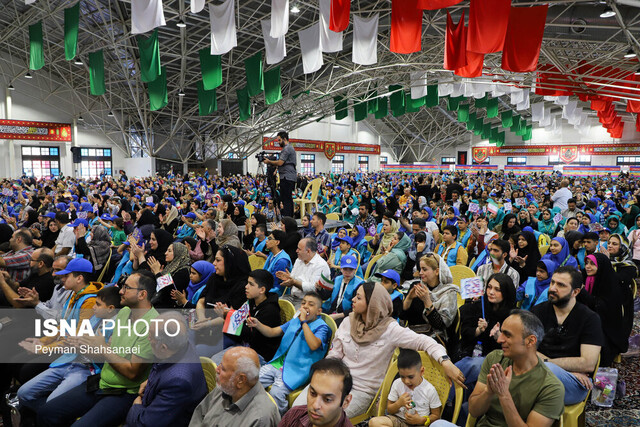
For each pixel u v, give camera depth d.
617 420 3.37
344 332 3.25
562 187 10.95
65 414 2.92
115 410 2.86
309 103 31.84
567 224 7.06
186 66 23.09
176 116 29.09
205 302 4.29
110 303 3.44
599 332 2.99
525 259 5.36
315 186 10.88
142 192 17.03
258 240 7.21
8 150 25.70
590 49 16.27
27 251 5.23
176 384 2.58
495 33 7.44
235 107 29.12
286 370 3.22
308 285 4.63
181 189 19.45
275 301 3.76
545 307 3.27
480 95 22.19
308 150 39.53
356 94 27.94
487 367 2.53
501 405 2.25
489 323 3.37
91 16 18.25
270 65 23.17
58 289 4.36
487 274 4.71
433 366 2.89
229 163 34.59
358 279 4.53
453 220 8.92
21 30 20.72
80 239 6.43
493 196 14.11
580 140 45.84
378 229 8.42
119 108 29.00
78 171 29.09
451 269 5.19
